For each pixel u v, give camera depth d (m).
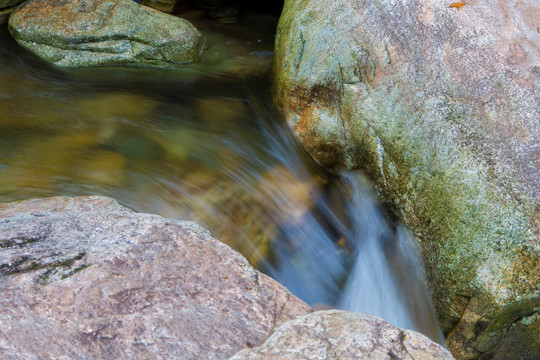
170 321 1.93
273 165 4.56
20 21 6.12
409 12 4.02
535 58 3.65
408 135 3.61
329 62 4.22
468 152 3.26
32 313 1.83
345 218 4.18
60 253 2.15
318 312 1.99
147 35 6.14
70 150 4.53
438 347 1.83
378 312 3.59
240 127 5.07
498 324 2.96
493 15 3.95
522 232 2.94
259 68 6.27
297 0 4.87
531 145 3.22
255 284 2.25
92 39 6.04
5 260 2.06
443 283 3.16
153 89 5.78
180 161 4.51
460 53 3.73
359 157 4.03
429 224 3.36
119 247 2.22
